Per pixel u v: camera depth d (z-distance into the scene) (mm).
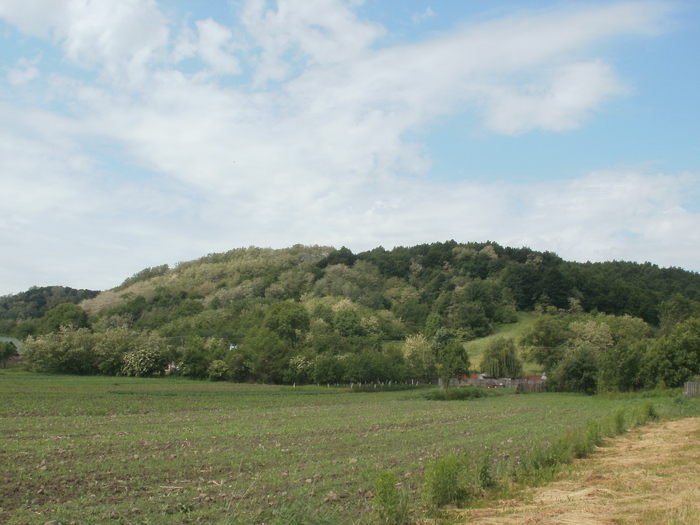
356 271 181250
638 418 37000
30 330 126250
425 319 137500
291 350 94312
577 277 148875
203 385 76312
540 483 18891
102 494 16234
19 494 15977
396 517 13906
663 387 72938
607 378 76500
